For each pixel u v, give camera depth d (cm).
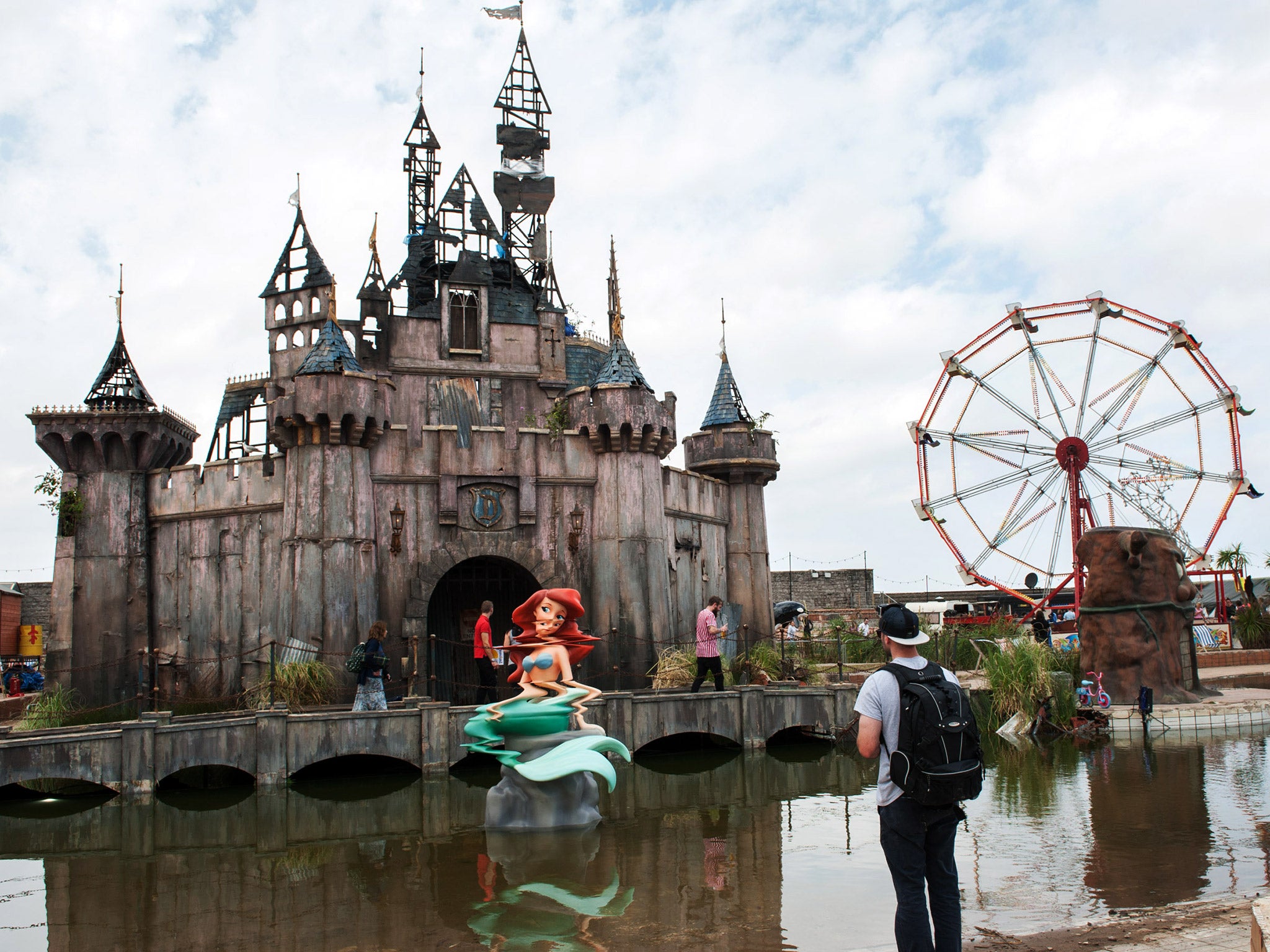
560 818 1401
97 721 2391
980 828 1296
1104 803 1448
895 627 704
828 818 1424
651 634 2631
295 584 2445
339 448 2502
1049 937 784
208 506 2700
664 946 865
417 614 2523
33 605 5069
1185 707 2445
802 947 855
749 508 3325
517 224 4328
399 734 1858
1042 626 3912
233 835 1418
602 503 2697
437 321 3478
